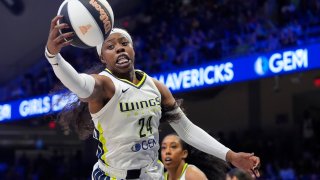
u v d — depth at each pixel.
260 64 11.26
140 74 3.24
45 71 17.91
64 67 2.76
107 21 2.91
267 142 14.37
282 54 10.88
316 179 12.27
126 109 3.05
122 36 3.15
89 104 3.05
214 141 3.45
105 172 3.18
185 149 4.88
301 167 12.93
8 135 21.62
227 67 11.87
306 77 14.48
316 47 10.27
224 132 16.23
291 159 13.99
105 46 3.13
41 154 21.20
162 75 13.31
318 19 13.41
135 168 3.11
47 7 19.80
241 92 15.91
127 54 3.12
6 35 20.81
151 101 3.14
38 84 17.94
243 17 15.40
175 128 3.48
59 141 22.05
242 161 3.36
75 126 3.19
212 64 12.20
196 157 4.93
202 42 15.57
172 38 16.95
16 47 20.62
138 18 19.98
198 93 16.16
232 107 16.09
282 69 10.86
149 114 3.11
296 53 10.62
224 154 3.41
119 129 3.05
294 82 14.80
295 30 13.06
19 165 20.00
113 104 3.03
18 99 16.45
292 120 14.84
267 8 14.76
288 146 14.35
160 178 3.26
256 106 15.56
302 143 14.21
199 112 16.73
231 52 13.90
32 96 15.91
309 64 10.35
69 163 19.20
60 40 2.72
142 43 17.67
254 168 3.33
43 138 21.88
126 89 3.07
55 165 18.91
